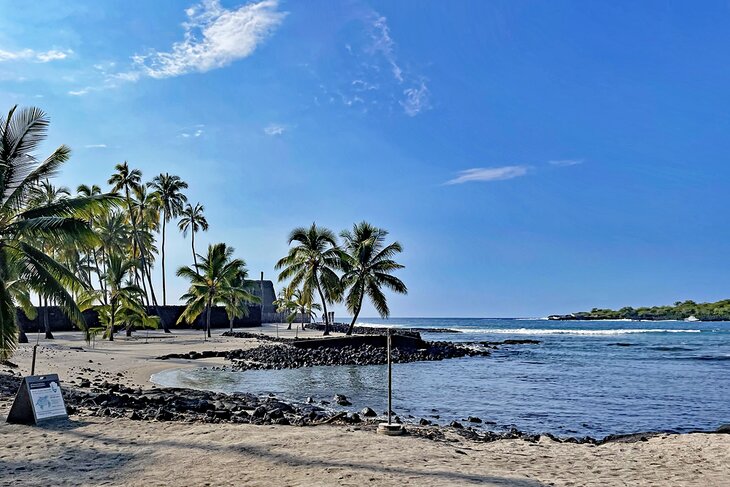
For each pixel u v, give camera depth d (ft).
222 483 23.91
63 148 68.44
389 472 26.02
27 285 63.77
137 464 26.96
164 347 126.82
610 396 72.59
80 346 123.65
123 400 48.65
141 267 218.38
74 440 32.12
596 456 32.71
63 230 62.34
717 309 653.71
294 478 24.77
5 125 64.34
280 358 115.24
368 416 52.95
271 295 310.45
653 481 26.68
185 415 43.60
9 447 30.17
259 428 37.29
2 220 63.62
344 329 231.50
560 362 128.57
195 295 182.91
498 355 152.15
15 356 92.22
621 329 408.67
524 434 45.85
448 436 40.16
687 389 80.23
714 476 27.86
